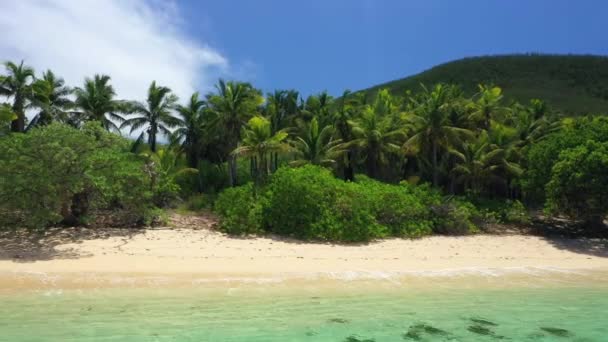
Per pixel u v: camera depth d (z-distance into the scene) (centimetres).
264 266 1459
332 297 1180
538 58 12456
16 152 1530
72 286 1160
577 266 1694
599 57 12262
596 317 1102
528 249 2023
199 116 3794
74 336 845
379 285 1312
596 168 2127
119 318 954
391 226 2195
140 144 3647
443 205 2439
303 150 3212
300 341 876
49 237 1670
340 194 2106
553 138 2634
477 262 1689
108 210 2045
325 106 4138
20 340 818
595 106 9000
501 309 1145
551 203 2348
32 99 3189
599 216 2331
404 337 930
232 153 2942
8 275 1205
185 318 970
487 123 3806
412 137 3192
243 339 870
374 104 3984
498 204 2838
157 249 1598
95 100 3528
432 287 1319
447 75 11694
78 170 1661
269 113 3875
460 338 938
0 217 1603
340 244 1912
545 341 945
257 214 2058
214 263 1464
